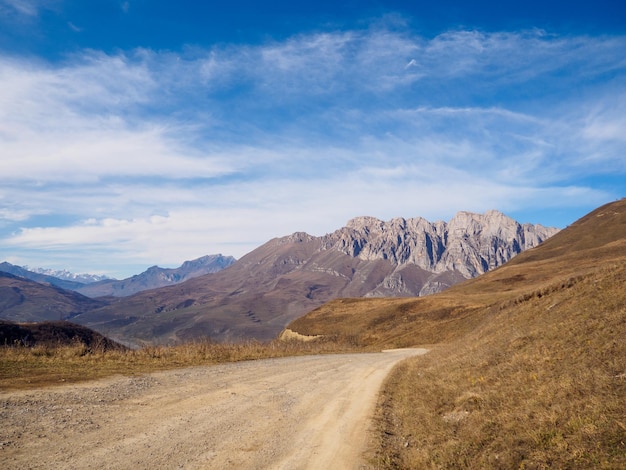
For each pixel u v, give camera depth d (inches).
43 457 250.1
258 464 276.5
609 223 6215.6
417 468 298.2
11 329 2407.7
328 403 499.5
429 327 2920.8
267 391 538.9
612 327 441.4
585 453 241.9
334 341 3585.1
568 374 371.2
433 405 450.3
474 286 5054.1
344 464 296.2
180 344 1035.3
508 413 344.2
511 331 716.0
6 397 376.5
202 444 303.7
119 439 295.6
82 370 558.6
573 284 888.9
